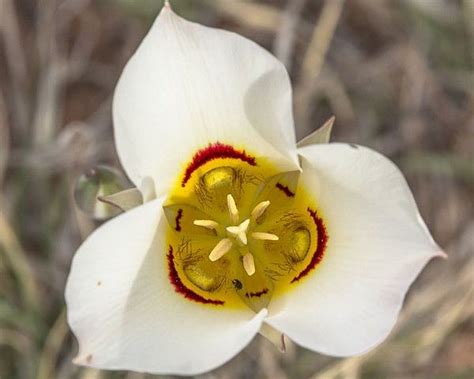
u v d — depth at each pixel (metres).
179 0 0.34
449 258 0.34
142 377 0.31
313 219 0.25
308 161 0.25
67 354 0.32
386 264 0.24
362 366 0.32
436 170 0.34
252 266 0.26
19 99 0.34
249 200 0.27
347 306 0.24
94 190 0.27
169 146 0.25
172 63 0.24
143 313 0.24
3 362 0.32
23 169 0.34
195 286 0.25
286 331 0.23
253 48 0.24
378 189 0.24
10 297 0.32
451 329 0.33
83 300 0.23
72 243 0.33
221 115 0.25
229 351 0.23
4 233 0.32
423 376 0.33
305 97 0.34
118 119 0.24
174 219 0.26
